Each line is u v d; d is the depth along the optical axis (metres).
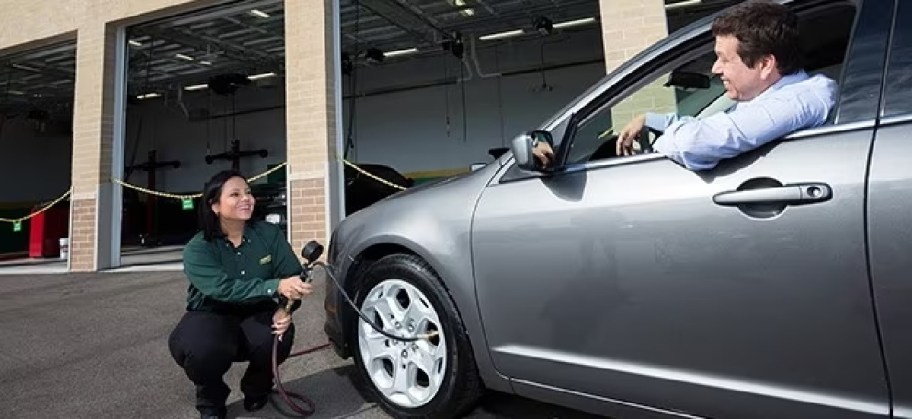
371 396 2.76
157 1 7.31
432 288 2.32
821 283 1.46
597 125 2.44
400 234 2.41
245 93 16.72
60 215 11.08
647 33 5.07
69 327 4.50
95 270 7.38
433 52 13.66
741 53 1.76
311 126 6.27
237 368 3.36
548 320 1.99
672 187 1.74
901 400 1.36
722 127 1.60
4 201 15.83
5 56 9.32
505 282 2.09
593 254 1.87
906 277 1.33
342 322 2.70
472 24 11.41
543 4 10.41
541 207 2.02
